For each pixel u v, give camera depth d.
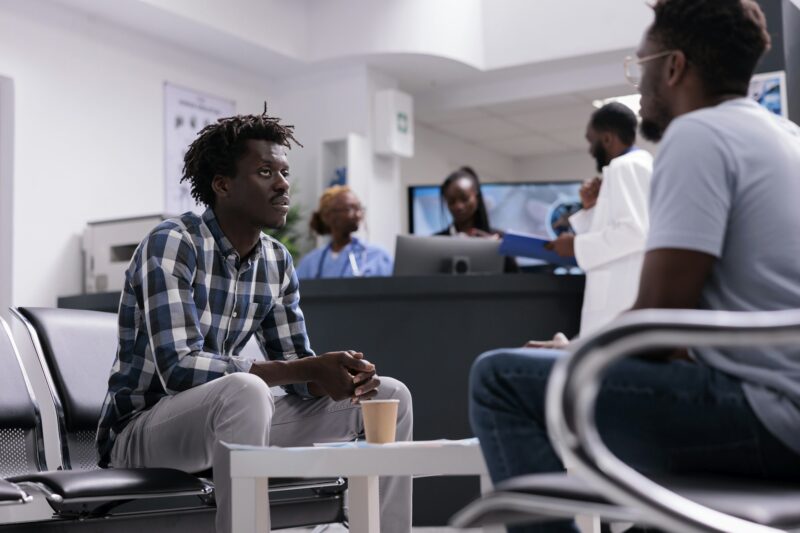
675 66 1.41
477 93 7.74
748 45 1.38
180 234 2.26
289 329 2.52
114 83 5.96
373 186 7.11
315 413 2.40
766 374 1.21
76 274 5.61
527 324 3.68
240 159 2.35
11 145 5.36
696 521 0.89
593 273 3.44
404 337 3.71
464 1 7.11
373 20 6.81
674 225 1.24
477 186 5.05
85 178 5.71
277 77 7.29
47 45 5.57
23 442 2.23
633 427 1.28
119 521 2.03
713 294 1.28
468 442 1.57
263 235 2.48
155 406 2.19
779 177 1.28
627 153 3.61
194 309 2.22
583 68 7.32
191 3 5.99
